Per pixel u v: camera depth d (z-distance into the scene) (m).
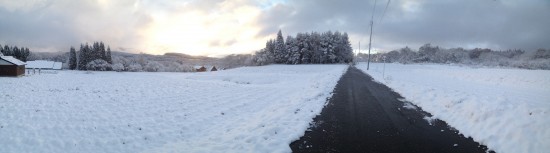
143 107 17.98
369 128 10.69
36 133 12.79
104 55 122.06
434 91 17.94
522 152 7.73
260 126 11.00
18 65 49.78
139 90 26.66
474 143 8.87
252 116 14.33
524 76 27.95
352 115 12.98
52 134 12.62
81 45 119.31
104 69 113.62
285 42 108.88
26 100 20.89
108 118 15.18
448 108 13.20
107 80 39.16
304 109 14.27
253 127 10.98
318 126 11.02
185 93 24.27
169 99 20.98
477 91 18.17
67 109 17.55
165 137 11.79
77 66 121.81
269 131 10.03
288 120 11.81
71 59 125.38
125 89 27.56
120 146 10.96
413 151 8.22
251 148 8.56
